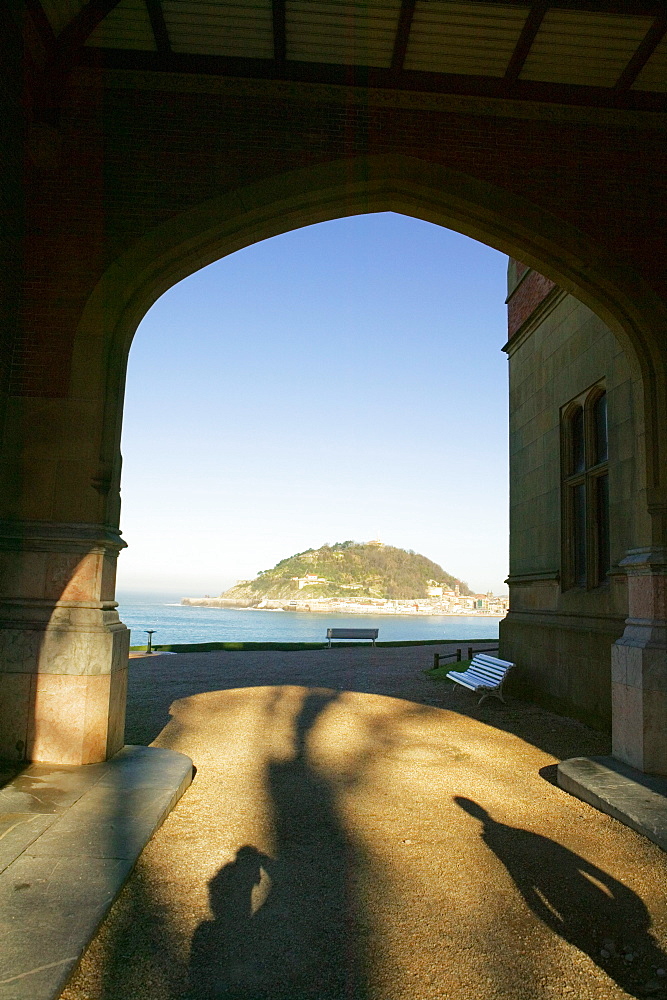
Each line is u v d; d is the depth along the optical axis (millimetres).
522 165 6461
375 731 7566
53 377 5781
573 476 9023
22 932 2850
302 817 4695
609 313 6500
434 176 6352
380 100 6434
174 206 6113
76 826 4023
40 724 5320
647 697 5562
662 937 3162
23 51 5504
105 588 5715
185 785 5156
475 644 21422
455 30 6000
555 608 9320
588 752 6785
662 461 6090
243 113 6301
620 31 5957
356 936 3121
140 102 6234
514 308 11672
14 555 5535
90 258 5973
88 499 5645
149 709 8414
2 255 5523
